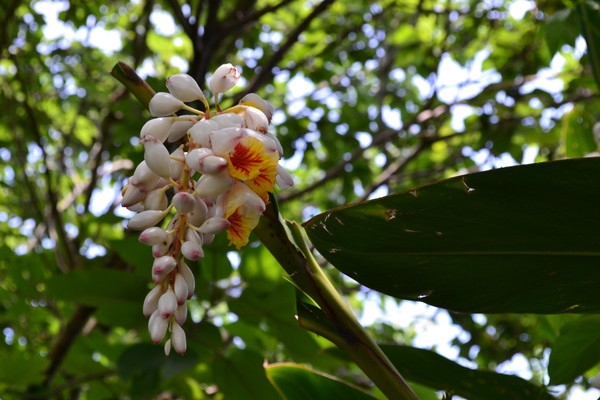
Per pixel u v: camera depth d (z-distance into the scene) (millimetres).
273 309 1433
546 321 1349
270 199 742
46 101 4000
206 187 678
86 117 4012
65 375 2285
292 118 3631
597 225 728
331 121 3744
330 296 757
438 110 3367
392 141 3982
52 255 2539
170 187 713
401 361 981
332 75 3994
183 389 1899
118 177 3758
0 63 3490
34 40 3621
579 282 794
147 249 1417
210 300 1460
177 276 695
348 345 756
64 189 3977
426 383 994
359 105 3916
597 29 1101
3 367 1706
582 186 696
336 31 3752
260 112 723
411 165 3984
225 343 1937
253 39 3598
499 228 747
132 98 2209
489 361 3621
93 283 1433
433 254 776
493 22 3664
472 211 735
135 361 1416
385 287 805
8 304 1988
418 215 742
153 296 704
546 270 785
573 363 1013
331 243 771
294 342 1487
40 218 2924
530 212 729
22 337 2391
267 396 1567
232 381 1557
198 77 2316
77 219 2566
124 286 1451
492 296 815
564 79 3100
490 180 708
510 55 3676
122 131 2203
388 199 733
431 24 3877
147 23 3207
